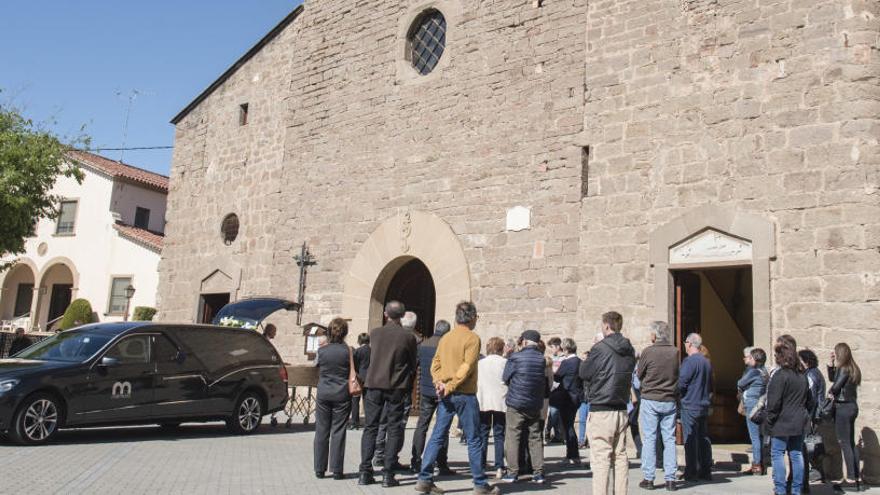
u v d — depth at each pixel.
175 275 17.33
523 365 7.41
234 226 16.41
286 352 14.48
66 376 8.79
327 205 14.53
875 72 8.66
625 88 10.62
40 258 27.02
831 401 7.78
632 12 10.79
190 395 9.90
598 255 10.41
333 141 14.74
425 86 13.42
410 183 13.27
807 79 9.02
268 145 16.03
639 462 9.12
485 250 12.00
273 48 16.55
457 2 13.28
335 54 15.16
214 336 10.55
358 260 13.74
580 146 11.11
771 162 9.10
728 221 9.29
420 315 14.20
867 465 7.88
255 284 15.48
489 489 6.56
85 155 27.98
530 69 12.03
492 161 12.20
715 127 9.65
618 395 6.14
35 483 6.20
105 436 9.76
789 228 8.83
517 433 7.43
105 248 25.80
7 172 16.25
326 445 7.31
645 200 10.10
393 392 7.04
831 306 8.38
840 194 8.54
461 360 6.62
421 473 6.64
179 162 18.06
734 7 9.77
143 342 9.71
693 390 7.97
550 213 11.32
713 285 12.02
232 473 7.20
